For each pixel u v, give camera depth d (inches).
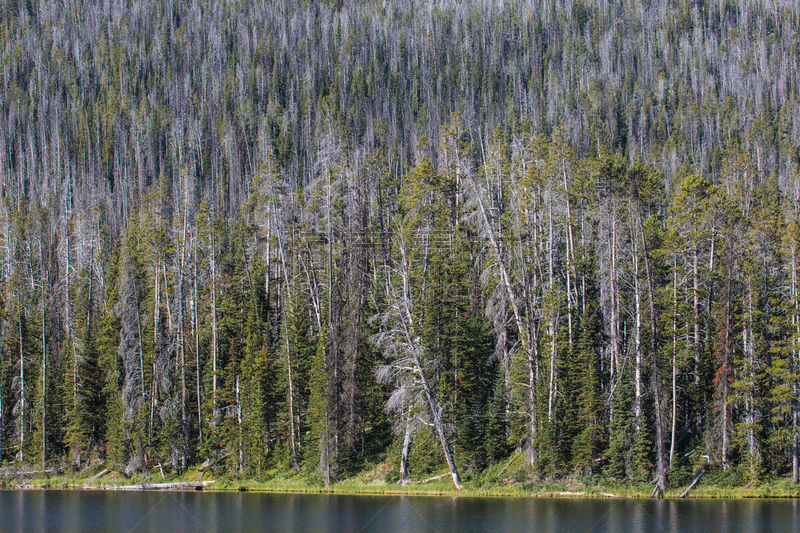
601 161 2395.4
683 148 5388.8
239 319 2790.4
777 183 4067.4
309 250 2915.8
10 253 3735.2
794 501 2023.9
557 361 2239.2
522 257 2308.1
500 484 2197.3
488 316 2434.8
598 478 2176.4
